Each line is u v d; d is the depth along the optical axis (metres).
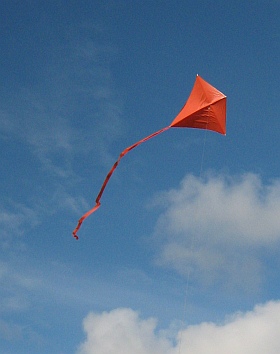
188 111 29.58
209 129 30.22
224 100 29.08
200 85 29.33
